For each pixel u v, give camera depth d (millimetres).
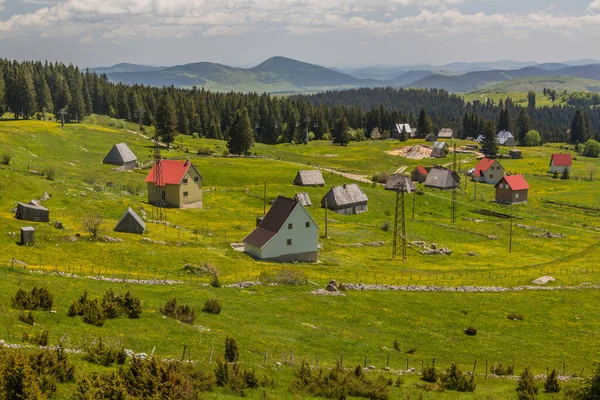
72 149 167000
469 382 39062
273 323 49375
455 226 124312
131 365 28328
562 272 85125
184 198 116000
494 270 87125
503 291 72000
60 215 85188
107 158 156250
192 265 67000
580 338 56469
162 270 65062
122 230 80688
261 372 34531
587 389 34375
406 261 91000
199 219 106000
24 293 39469
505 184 159625
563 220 138625
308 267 79000
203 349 37312
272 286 63188
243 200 131500
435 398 35344
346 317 55656
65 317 38406
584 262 94875
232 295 57156
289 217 81750
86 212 91562
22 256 60531
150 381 27422
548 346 53750
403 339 51812
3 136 155125
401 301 63844
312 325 51000
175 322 42312
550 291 72562
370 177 181250
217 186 150000
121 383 26078
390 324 55875
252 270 71625
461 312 62188
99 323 38188
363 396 34062
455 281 76750
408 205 143250
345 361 42219
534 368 47375
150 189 116875
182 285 58344
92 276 56594
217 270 68000
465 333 55750
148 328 39500
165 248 74625
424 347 50188
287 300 57969
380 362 43688
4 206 84000
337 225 114875
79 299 44000
